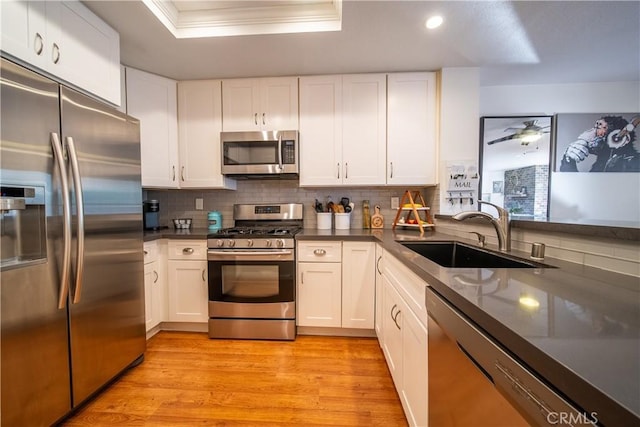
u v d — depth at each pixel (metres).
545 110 2.62
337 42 1.86
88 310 1.41
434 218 2.38
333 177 2.35
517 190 2.63
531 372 0.47
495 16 1.61
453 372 0.78
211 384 1.63
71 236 1.28
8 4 1.16
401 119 2.31
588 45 1.92
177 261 2.23
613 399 0.33
